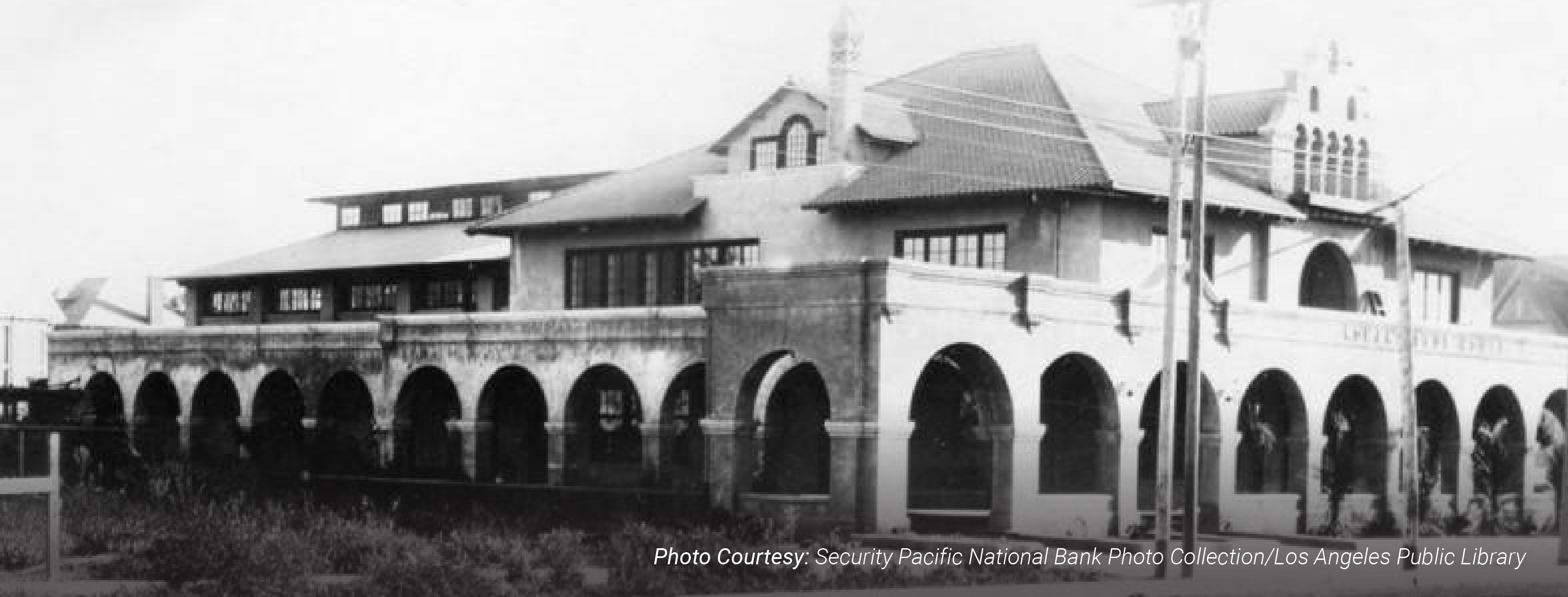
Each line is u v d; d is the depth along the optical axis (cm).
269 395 5247
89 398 5734
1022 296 3825
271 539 2739
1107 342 4019
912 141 4588
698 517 3756
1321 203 4853
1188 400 3153
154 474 4306
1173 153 3136
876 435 3556
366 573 2669
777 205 4647
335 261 6144
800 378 4272
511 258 5378
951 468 4269
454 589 2441
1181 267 4241
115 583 2566
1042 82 4669
